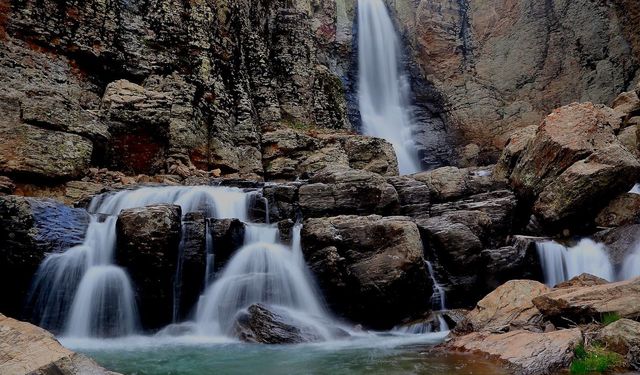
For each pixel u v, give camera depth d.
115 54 16.62
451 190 14.06
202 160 17.09
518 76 28.89
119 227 9.24
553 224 12.91
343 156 19.81
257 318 8.65
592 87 25.69
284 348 7.69
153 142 16.06
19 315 8.67
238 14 21.78
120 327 8.91
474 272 11.10
